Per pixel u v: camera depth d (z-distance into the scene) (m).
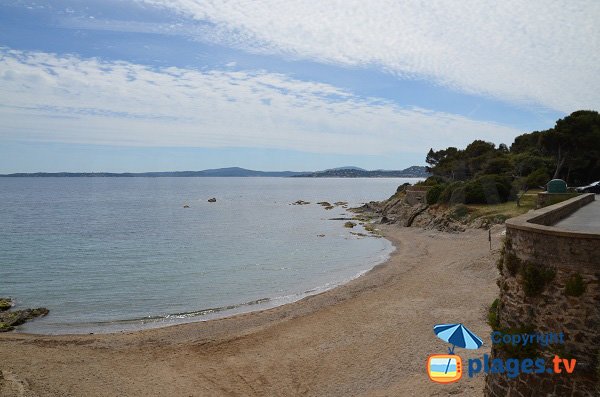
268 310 22.50
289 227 61.81
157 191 176.38
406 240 45.09
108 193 157.62
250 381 14.41
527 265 7.79
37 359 16.36
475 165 67.62
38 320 21.95
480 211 44.72
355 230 57.81
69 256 39.28
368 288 25.42
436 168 84.81
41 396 13.29
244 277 31.38
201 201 118.88
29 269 33.72
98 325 21.14
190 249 43.41
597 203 20.31
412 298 22.45
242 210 91.56
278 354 16.45
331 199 131.88
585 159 48.44
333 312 21.17
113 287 28.45
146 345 17.84
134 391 13.84
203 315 22.62
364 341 17.11
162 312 23.27
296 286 28.72
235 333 19.02
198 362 16.05
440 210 51.62
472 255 30.66
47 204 104.00
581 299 7.04
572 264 7.14
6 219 70.69
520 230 8.08
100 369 15.51
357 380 13.99
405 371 14.19
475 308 19.73
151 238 50.88
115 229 59.00
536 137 64.44
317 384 13.98
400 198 74.69
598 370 6.78
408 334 17.38
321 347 16.86
